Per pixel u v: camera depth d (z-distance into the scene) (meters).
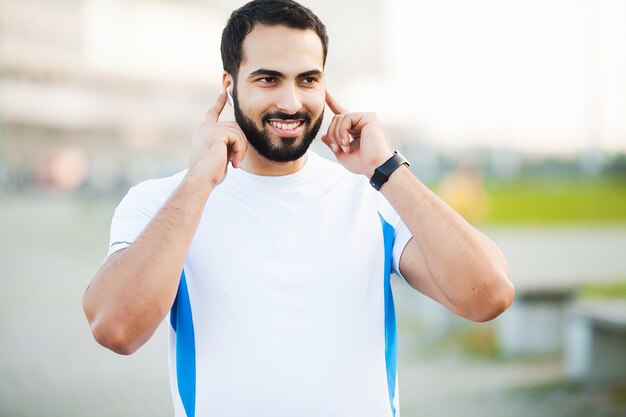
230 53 1.96
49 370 5.60
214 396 1.83
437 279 1.87
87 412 4.62
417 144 33.81
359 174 2.08
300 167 2.05
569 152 30.30
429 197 1.90
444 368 5.76
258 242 1.94
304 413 1.81
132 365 5.81
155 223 1.80
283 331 1.85
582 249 13.02
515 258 11.51
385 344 1.95
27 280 9.73
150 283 1.74
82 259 11.65
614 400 4.89
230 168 2.07
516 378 5.46
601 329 5.34
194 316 1.91
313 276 1.91
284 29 1.88
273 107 1.89
